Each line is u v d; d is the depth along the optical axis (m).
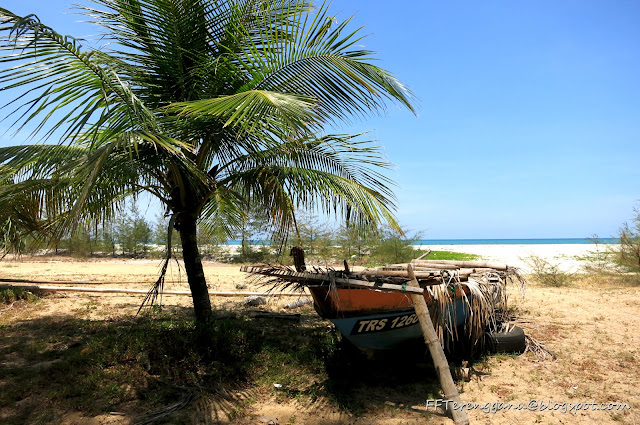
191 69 6.20
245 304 9.70
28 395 4.54
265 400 4.76
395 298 5.22
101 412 4.25
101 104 5.20
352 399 4.76
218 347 5.79
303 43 5.70
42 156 5.08
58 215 5.56
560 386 5.13
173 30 5.99
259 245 23.42
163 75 6.34
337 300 5.12
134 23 5.99
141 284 12.77
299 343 6.72
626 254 15.00
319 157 6.53
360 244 21.05
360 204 5.83
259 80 5.91
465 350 6.21
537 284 13.71
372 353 5.77
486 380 5.33
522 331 6.56
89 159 4.36
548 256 28.75
